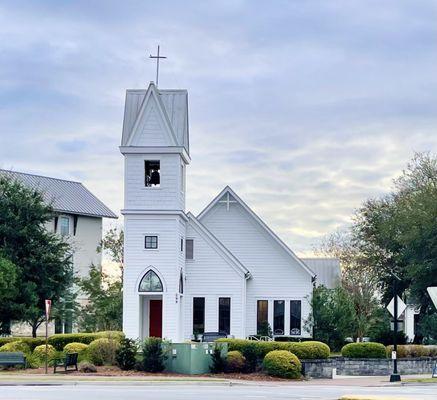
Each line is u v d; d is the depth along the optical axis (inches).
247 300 2568.9
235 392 1386.6
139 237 2274.9
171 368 1772.9
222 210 2608.3
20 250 2389.3
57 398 1208.8
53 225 3405.5
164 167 2290.8
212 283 2456.9
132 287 2261.3
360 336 2935.5
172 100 2362.2
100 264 3304.6
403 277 3061.0
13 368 1811.0
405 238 2728.8
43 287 2399.1
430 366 2199.8
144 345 1798.7
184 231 2407.7
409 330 3412.9
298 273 2566.4
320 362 1900.8
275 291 2564.0
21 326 3029.0
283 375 1788.9
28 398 1203.9
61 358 1850.4
